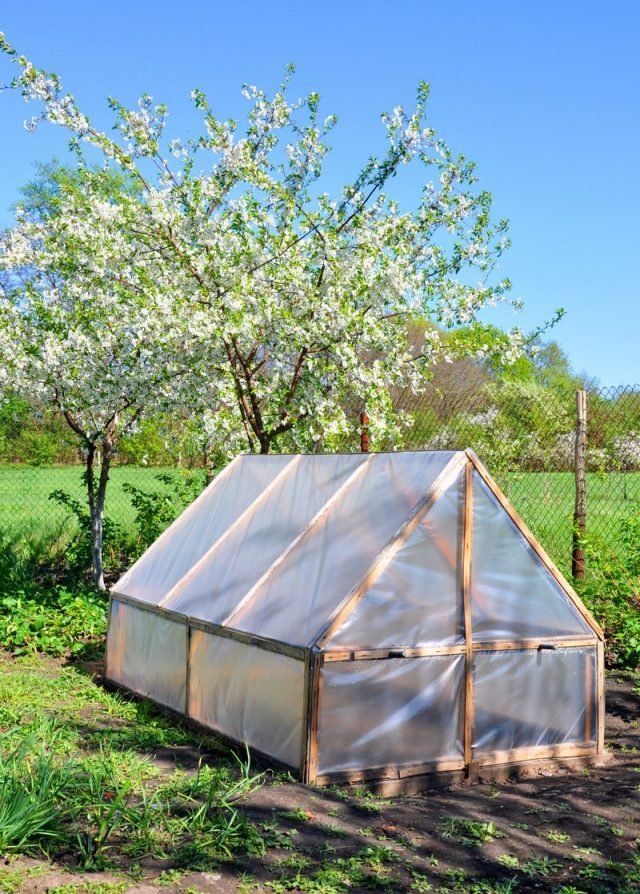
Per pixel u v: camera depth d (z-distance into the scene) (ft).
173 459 36.70
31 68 25.36
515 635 15.87
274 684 14.84
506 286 27.91
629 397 27.53
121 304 28.19
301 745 14.06
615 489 30.30
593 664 16.57
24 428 45.73
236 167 26.43
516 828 12.59
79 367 28.58
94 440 30.94
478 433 31.27
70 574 32.78
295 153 26.73
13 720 17.12
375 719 14.48
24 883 10.09
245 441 28.63
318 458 19.44
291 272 25.58
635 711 19.72
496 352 27.99
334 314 25.66
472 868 11.18
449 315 27.50
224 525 20.20
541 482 30.58
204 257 26.05
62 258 29.63
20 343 30.19
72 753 15.14
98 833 11.21
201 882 10.41
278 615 15.58
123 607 20.51
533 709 15.98
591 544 25.57
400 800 13.88
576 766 16.25
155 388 27.71
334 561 15.87
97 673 22.15
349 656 14.23
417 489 15.84
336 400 28.07
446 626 15.26
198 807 12.53
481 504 15.87
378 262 26.45
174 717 17.92
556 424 29.89
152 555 21.67
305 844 11.59
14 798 11.46
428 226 27.84
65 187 30.27
